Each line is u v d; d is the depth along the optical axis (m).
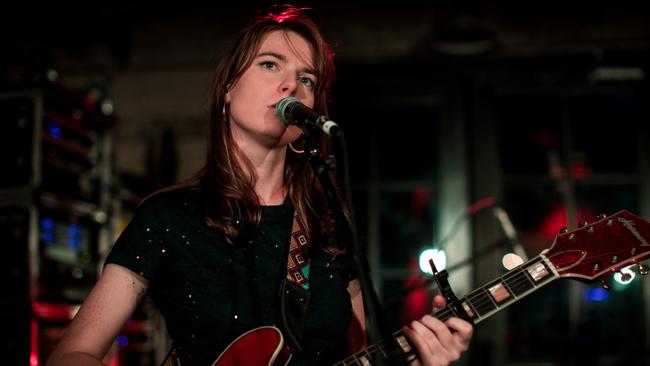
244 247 1.91
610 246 1.87
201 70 5.35
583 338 4.54
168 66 5.36
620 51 5.14
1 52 5.18
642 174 5.02
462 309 1.85
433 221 5.12
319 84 2.09
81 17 5.25
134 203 4.55
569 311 4.87
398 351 1.85
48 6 5.14
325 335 1.92
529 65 5.18
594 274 1.85
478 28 4.85
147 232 1.85
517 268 1.89
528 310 4.89
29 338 3.44
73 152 3.96
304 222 2.01
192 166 5.20
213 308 1.84
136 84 5.35
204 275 1.85
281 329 1.88
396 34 5.29
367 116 5.27
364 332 2.13
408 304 4.99
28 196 3.59
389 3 5.32
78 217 3.96
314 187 2.06
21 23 5.16
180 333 1.85
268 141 1.97
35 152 3.65
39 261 3.60
